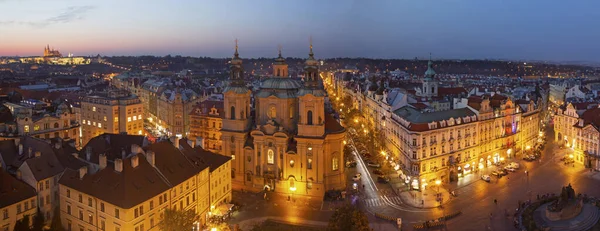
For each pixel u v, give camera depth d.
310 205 130.88
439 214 122.38
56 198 106.25
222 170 126.38
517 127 180.25
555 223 110.44
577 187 142.75
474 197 135.38
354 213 94.06
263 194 139.12
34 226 99.38
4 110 167.62
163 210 99.44
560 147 199.12
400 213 123.88
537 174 158.12
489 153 168.00
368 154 186.75
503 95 194.25
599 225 110.44
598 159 160.12
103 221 94.31
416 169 142.75
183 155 114.44
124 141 129.12
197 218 112.38
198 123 187.50
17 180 99.62
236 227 111.56
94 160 115.94
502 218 118.62
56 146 116.62
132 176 96.31
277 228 113.44
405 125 150.25
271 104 142.50
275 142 138.25
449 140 150.62
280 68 145.38
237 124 143.62
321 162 135.25
